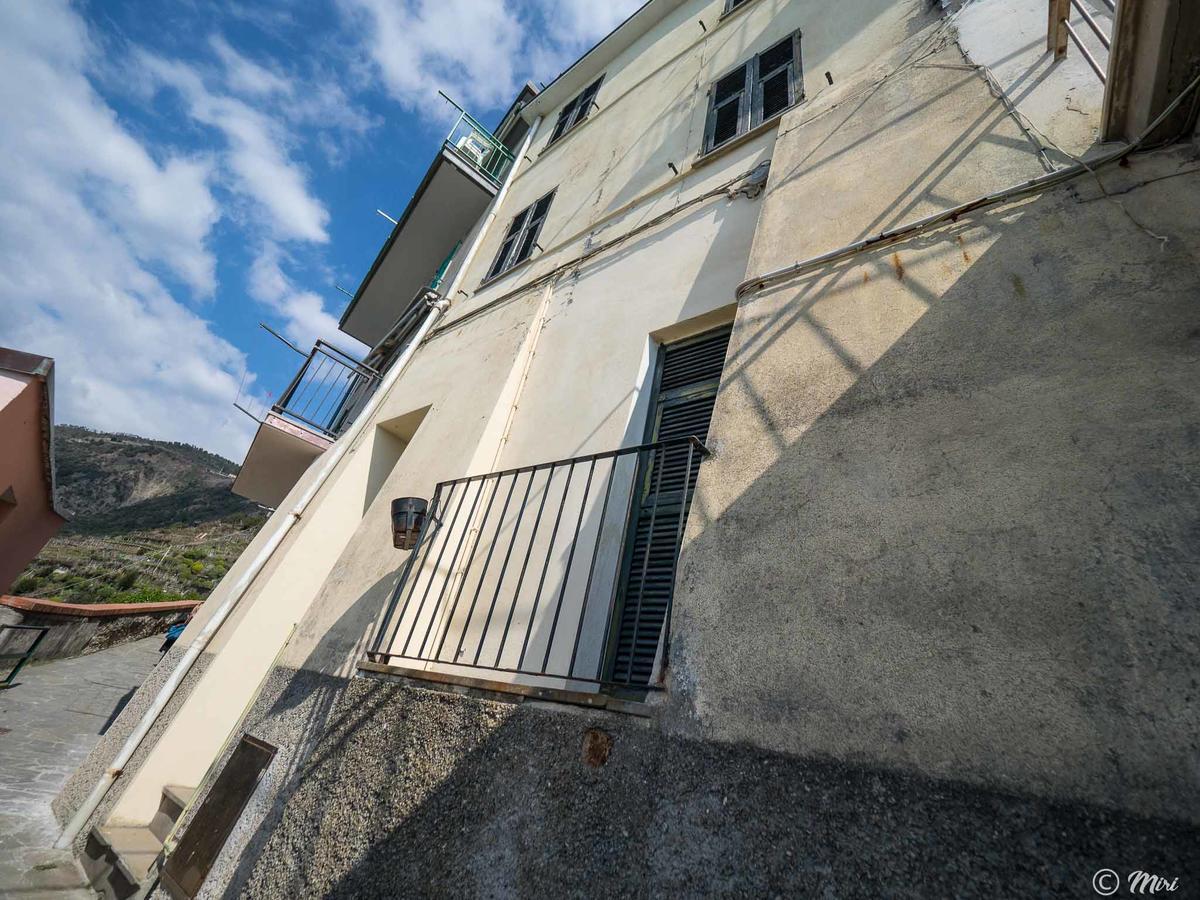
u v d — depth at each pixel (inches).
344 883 84.5
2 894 140.7
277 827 104.9
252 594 203.6
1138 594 51.6
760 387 94.1
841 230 108.3
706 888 54.8
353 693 114.3
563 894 63.2
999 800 47.7
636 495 130.0
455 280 318.7
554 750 75.6
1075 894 41.4
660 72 295.4
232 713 181.6
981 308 79.9
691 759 64.1
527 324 207.9
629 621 112.9
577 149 317.1
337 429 371.2
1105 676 49.4
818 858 51.6
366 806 91.5
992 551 60.5
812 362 90.8
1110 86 80.6
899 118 121.0
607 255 206.5
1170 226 72.1
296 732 123.0
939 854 47.3
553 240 258.1
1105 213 78.6
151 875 138.4
